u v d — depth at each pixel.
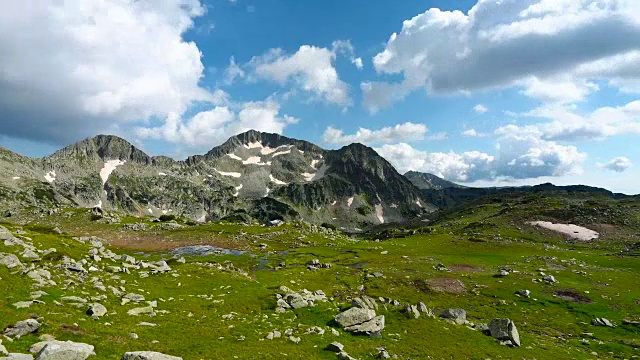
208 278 65.00
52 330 28.64
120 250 121.81
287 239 154.00
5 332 26.38
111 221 163.00
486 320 63.59
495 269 103.44
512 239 167.88
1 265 42.03
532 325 62.41
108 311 37.56
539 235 183.25
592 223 193.00
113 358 25.89
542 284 86.50
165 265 69.38
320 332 41.06
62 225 153.50
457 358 40.03
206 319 41.78
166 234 148.00
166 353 29.97
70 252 59.53
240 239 146.75
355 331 43.09
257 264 105.62
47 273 43.50
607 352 50.97
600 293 80.06
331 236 174.75
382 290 80.50
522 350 46.38
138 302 43.19
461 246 144.38
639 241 157.38
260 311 48.62
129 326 34.50
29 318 29.81
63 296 38.00
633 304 73.06
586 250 151.00
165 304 45.44
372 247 143.00
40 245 58.31
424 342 42.97
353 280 88.94
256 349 33.47
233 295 53.62
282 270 96.88
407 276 92.56
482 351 43.34
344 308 50.66
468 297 77.75
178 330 36.44
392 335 43.69
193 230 158.00
